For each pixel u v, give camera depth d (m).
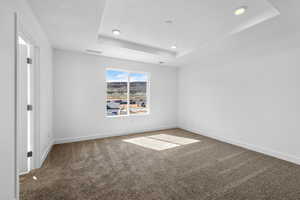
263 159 2.59
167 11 2.03
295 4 1.65
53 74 3.28
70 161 2.48
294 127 2.41
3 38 1.11
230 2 1.82
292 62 2.41
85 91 3.67
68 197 1.58
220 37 2.75
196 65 4.50
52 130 3.26
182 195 1.62
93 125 3.81
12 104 1.25
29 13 1.74
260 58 2.86
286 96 2.49
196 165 2.38
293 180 1.93
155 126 4.91
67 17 1.97
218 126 3.81
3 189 1.11
